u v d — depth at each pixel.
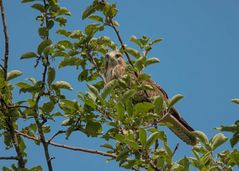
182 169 10.58
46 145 11.45
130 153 10.63
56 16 12.62
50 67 11.58
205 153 11.07
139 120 11.06
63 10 12.64
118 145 11.85
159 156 10.68
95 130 11.51
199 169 10.84
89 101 11.40
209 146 11.00
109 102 11.43
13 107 11.55
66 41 13.52
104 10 13.52
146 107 11.02
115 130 11.20
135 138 10.96
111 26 13.60
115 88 11.84
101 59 13.95
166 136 11.00
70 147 12.37
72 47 13.62
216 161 10.91
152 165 10.65
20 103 11.76
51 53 11.73
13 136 11.46
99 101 11.79
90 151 12.32
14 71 11.70
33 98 11.84
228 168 10.76
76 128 11.62
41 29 12.49
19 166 11.16
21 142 12.16
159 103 11.21
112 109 11.45
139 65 12.15
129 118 11.06
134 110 11.08
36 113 11.55
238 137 10.17
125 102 11.18
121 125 11.20
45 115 11.59
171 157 10.62
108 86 11.48
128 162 10.61
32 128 12.47
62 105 11.66
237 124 10.12
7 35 11.54
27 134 12.51
